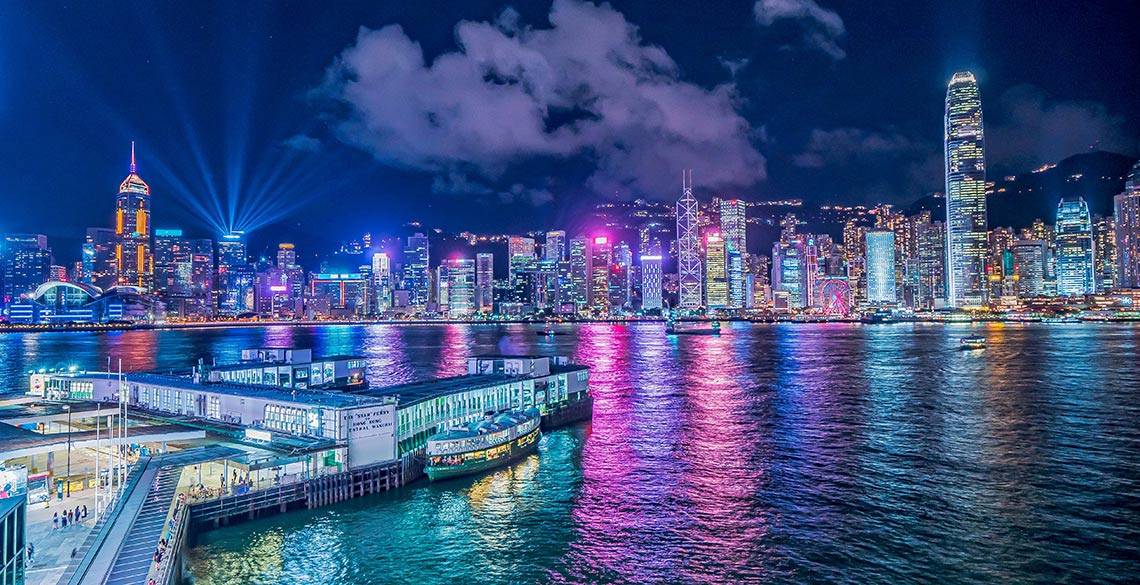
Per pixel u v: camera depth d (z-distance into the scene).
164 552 69.62
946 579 72.19
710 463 119.56
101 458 105.69
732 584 72.00
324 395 120.06
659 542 83.25
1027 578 72.25
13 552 50.75
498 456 115.62
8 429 103.50
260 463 92.81
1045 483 104.19
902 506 94.69
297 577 73.81
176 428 109.81
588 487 105.25
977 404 177.12
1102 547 79.88
